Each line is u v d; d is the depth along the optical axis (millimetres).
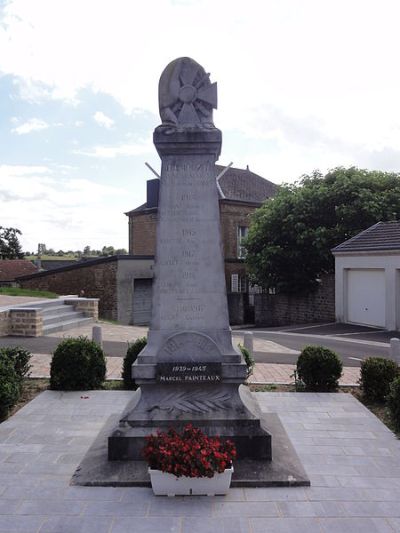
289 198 25906
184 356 6164
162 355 6168
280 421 7297
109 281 26234
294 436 6871
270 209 26859
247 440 5863
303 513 4816
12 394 7754
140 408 6027
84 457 5949
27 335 15570
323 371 9305
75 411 7949
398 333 19141
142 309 27641
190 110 6414
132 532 4465
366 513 4828
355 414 7879
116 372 10805
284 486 5355
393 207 23922
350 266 22062
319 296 25453
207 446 5180
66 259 59500
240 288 34531
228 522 4641
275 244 26156
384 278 20656
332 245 24422
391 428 7273
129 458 5812
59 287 27828
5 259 45969
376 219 23562
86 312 19812
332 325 22078
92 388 9344
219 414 5969
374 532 4500
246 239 28031
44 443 6562
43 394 8906
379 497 5141
